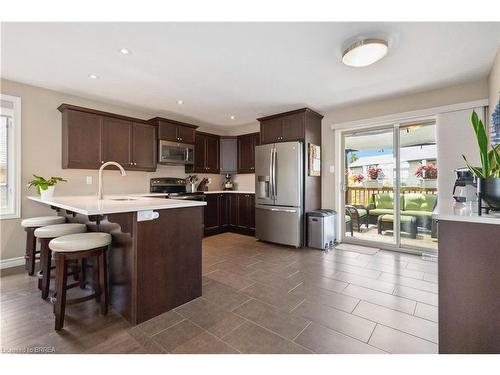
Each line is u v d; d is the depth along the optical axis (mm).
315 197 4270
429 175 3549
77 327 1773
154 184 4504
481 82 2986
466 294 1279
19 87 3113
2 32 2033
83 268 2398
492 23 1903
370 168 4070
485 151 1379
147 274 1883
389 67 2672
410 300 2176
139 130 4062
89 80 3039
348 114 4105
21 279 2646
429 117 3416
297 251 3756
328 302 2150
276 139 4312
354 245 4086
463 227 1286
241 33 2049
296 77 2939
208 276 2766
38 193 3225
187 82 3098
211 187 5621
